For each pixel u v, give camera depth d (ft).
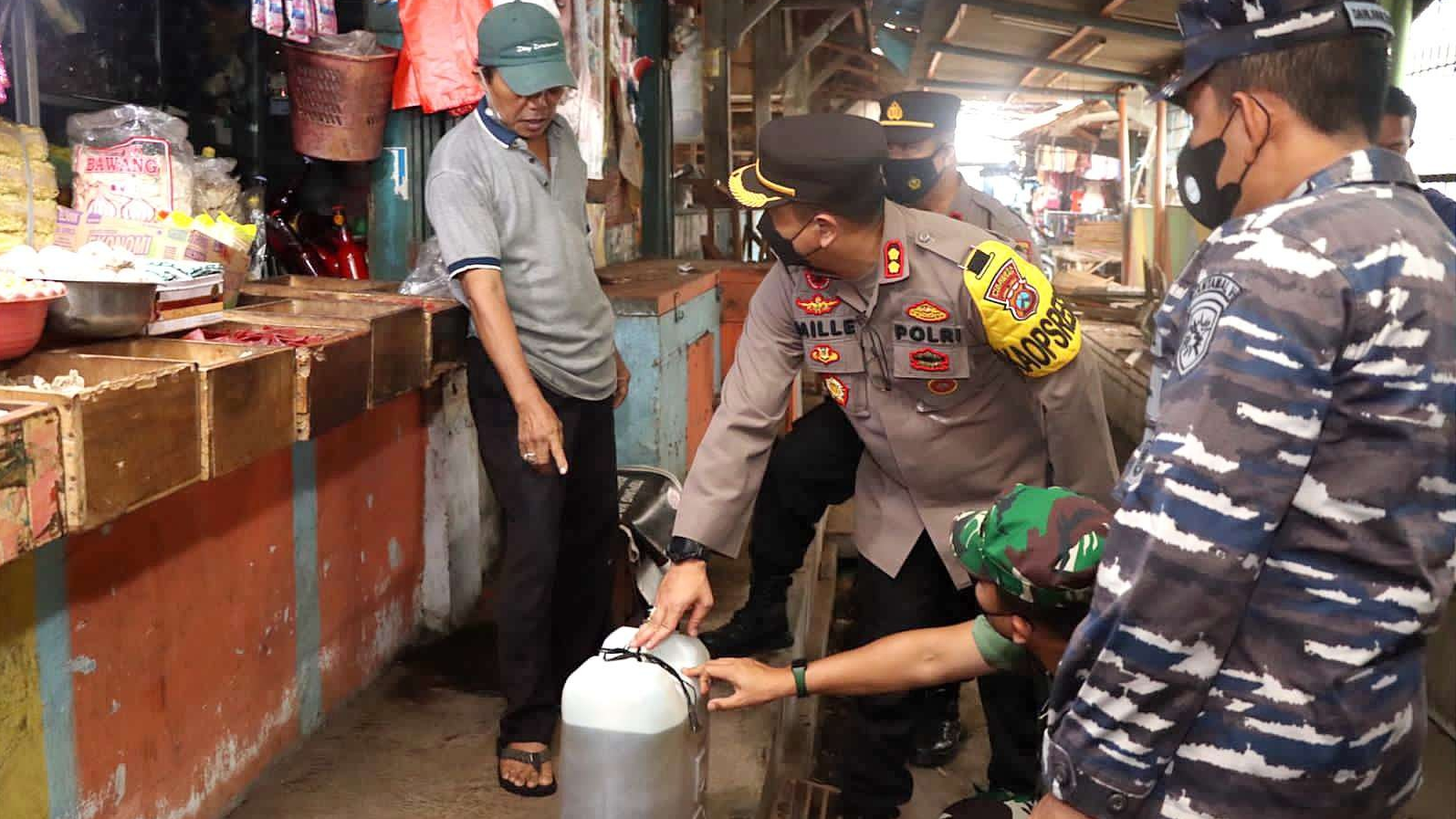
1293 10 4.22
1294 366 3.92
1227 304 4.05
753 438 8.13
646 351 14.66
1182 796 4.33
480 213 8.85
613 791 6.73
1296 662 4.15
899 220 7.58
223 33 12.63
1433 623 4.21
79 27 10.22
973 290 7.25
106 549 7.28
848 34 62.34
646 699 6.65
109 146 9.14
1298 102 4.28
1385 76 4.30
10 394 5.95
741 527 8.07
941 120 10.53
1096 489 7.77
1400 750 4.32
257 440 7.64
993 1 35.86
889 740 9.10
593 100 17.29
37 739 6.77
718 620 12.84
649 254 24.26
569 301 9.41
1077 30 39.68
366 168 13.12
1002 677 8.71
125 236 9.02
